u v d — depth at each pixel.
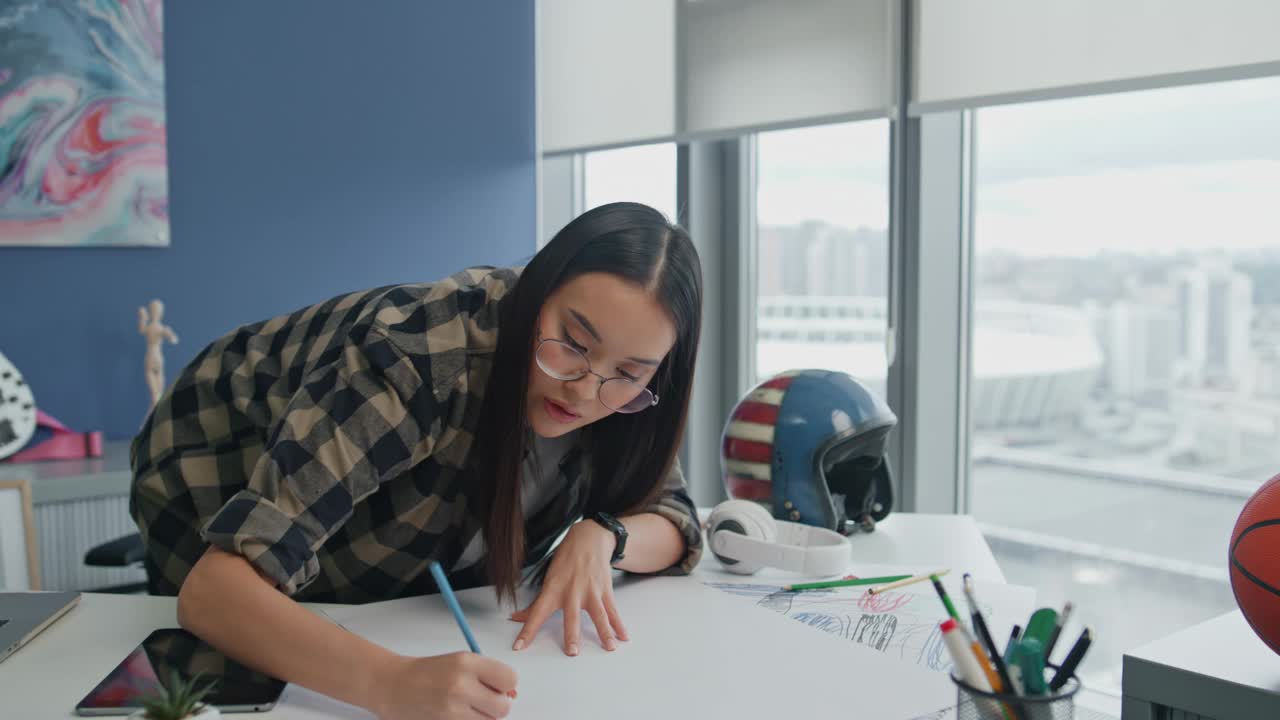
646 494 1.10
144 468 1.14
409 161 2.96
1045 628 0.68
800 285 2.68
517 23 3.12
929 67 2.10
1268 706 0.76
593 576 0.96
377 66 2.89
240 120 2.68
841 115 2.27
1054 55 1.90
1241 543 0.81
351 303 1.05
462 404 0.93
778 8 2.40
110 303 2.51
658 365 0.92
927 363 2.25
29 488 1.97
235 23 2.65
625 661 0.85
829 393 1.27
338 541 1.01
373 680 0.74
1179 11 1.74
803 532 1.18
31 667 0.81
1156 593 2.19
